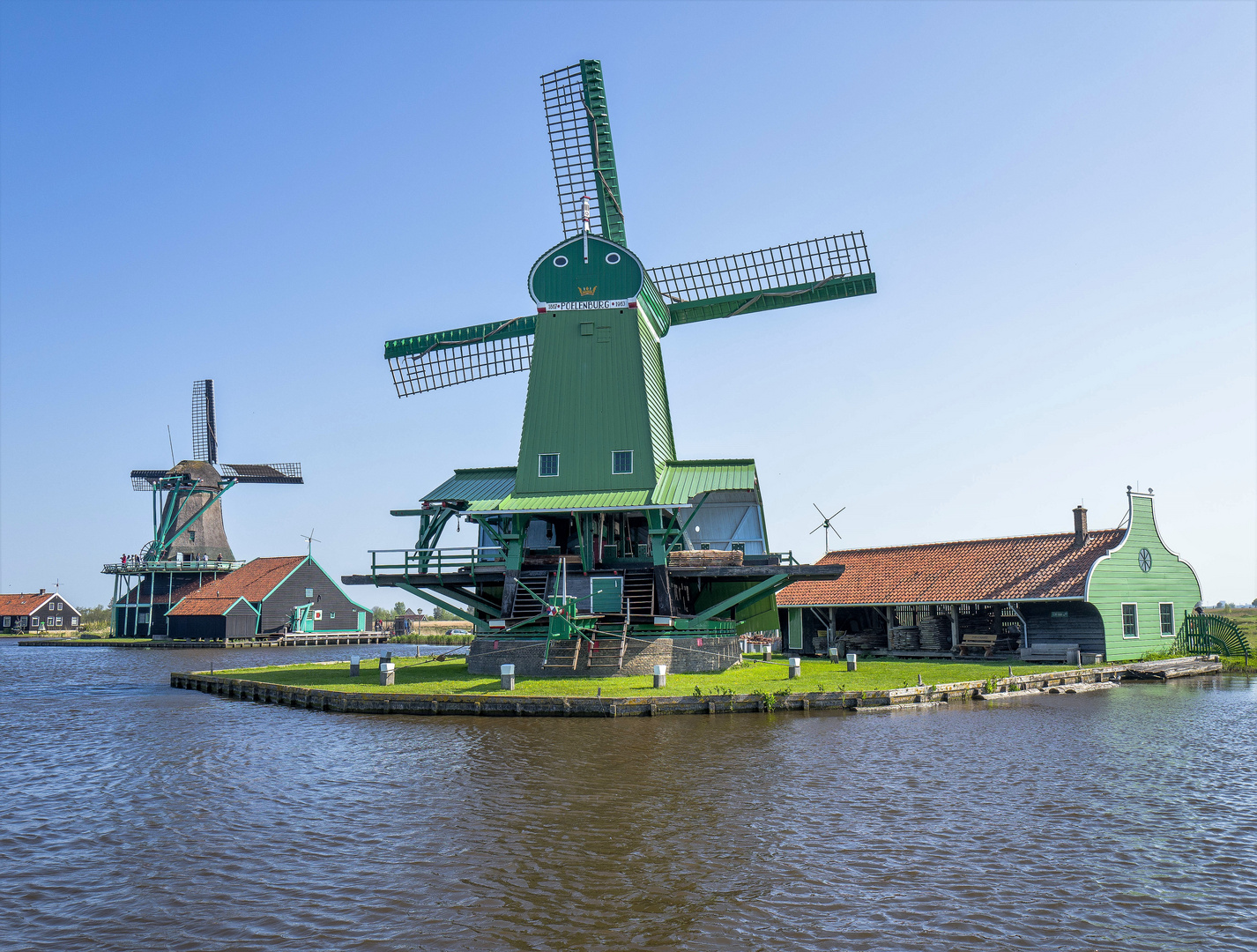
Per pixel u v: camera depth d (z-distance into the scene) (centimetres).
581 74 3566
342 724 2305
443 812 1394
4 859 1205
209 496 8731
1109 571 3531
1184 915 982
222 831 1320
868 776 1602
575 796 1474
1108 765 1689
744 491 3472
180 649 7169
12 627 11481
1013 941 922
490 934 945
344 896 1052
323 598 8238
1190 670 3481
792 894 1045
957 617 3881
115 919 996
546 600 2900
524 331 3681
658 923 970
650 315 3459
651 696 2358
